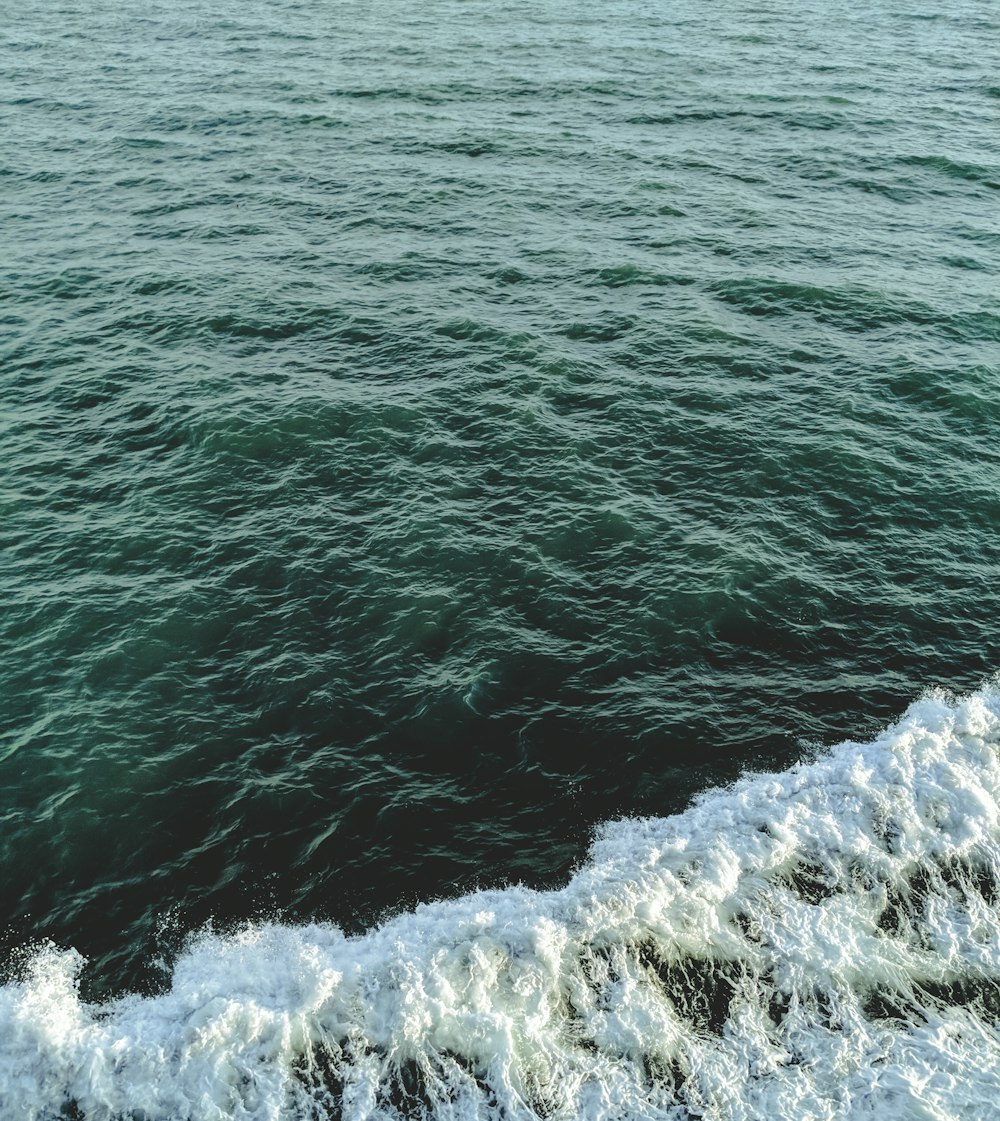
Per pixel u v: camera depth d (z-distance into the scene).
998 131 60.66
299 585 27.56
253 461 32.19
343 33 79.56
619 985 18.34
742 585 27.75
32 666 25.00
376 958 18.92
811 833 21.19
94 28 79.00
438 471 31.94
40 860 20.72
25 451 32.38
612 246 46.31
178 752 23.02
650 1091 16.81
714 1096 16.77
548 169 54.69
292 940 19.36
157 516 29.89
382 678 24.88
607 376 36.81
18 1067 17.14
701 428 34.22
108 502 30.44
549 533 29.55
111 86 66.06
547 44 77.88
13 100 62.94
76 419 34.03
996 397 35.91
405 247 45.78
